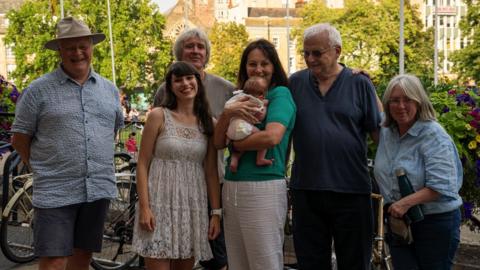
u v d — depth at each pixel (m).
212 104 5.22
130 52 51.81
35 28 50.91
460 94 6.06
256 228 4.15
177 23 99.31
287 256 5.99
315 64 4.38
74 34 4.38
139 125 9.98
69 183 4.43
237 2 111.38
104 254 6.25
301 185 4.46
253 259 4.20
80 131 4.44
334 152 4.35
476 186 5.94
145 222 4.33
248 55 4.34
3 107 8.73
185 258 4.43
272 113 4.14
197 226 4.41
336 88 4.42
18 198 6.25
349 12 53.81
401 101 4.12
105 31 51.31
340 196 4.40
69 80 4.47
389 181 4.25
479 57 39.97
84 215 4.56
